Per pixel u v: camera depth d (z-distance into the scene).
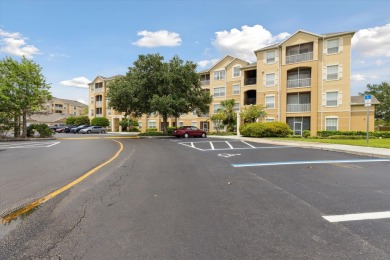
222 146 16.86
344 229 3.68
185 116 49.88
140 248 3.14
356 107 29.20
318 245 3.21
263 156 11.65
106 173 7.66
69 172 7.80
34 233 3.55
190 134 29.69
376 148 13.75
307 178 7.02
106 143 20.12
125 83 31.20
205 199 5.12
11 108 24.42
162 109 28.94
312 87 30.45
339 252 3.03
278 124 26.86
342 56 29.31
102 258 2.91
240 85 41.28
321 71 30.39
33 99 25.19
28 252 3.04
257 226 3.80
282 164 9.38
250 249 3.11
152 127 55.47
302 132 29.59
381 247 3.15
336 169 8.35
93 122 57.09
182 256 2.95
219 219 4.07
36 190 5.73
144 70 31.25
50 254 3.00
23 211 4.41
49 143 20.17
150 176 7.26
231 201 5.00
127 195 5.36
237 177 7.16
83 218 4.10
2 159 10.72
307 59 30.89
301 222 3.95
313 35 30.31
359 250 3.08
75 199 5.08
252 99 38.97
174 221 3.99
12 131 26.56
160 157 11.34
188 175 7.42
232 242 3.29
